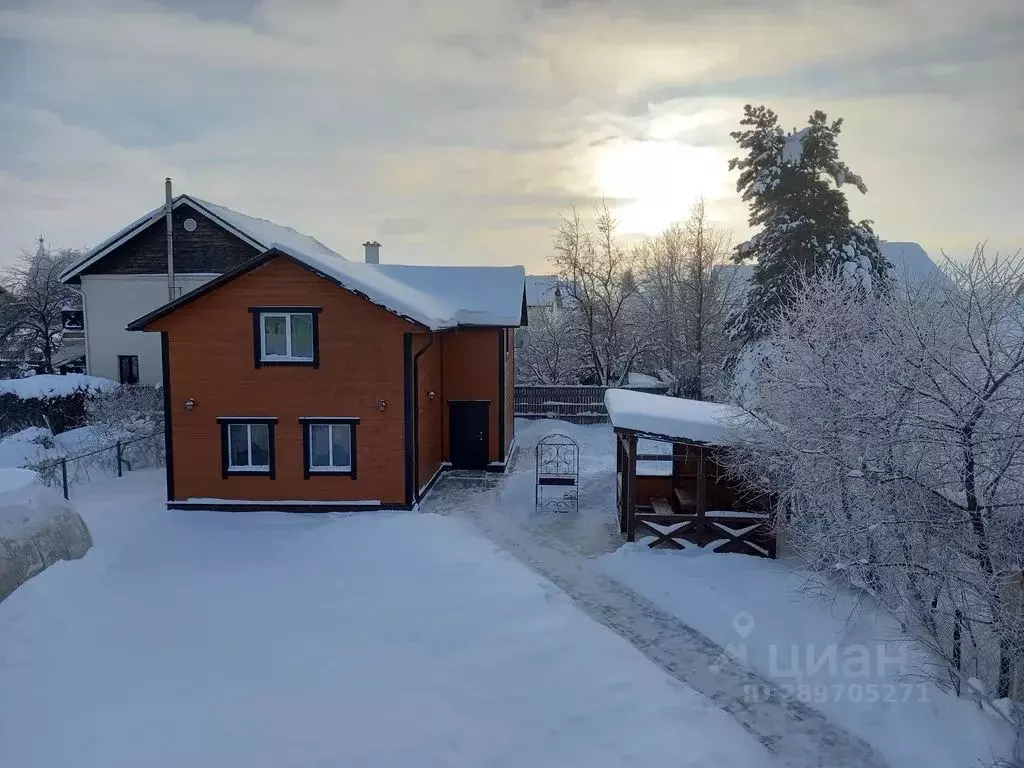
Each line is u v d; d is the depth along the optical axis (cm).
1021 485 785
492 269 2300
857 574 944
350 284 1499
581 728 695
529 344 3838
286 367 1550
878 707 800
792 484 1191
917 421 861
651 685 784
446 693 753
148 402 2192
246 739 656
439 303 1970
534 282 4941
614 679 791
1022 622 727
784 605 1070
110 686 748
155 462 2045
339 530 1386
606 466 2111
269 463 1562
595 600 1138
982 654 809
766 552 1305
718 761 652
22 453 1873
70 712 690
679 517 1359
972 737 713
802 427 1147
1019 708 707
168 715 693
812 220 2606
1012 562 768
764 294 2661
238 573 1152
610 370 3728
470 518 1598
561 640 884
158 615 958
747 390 1498
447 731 681
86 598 985
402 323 1538
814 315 1266
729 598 1102
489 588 1056
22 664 777
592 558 1337
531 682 780
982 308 831
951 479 849
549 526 1541
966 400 827
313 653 845
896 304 1133
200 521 1485
